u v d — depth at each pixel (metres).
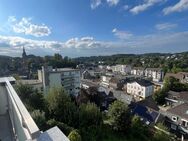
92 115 19.64
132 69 92.75
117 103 22.23
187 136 24.03
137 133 21.31
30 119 2.53
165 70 77.62
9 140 3.94
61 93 20.00
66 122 18.59
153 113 27.59
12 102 4.00
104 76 65.88
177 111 26.77
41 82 35.69
